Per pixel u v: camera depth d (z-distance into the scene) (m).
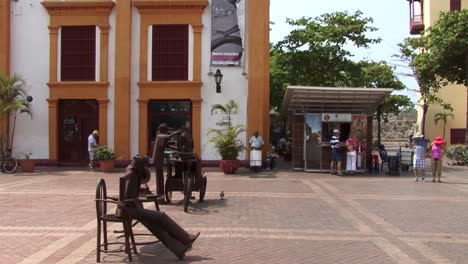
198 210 11.34
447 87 41.12
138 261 7.07
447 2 40.72
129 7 22.62
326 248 7.87
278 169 22.83
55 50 23.06
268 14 23.92
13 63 23.23
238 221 10.05
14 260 7.09
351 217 10.62
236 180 18.05
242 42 22.39
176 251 7.13
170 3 22.52
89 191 14.56
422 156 18.70
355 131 21.48
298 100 21.94
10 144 22.88
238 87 22.39
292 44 33.34
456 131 41.22
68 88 22.97
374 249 7.86
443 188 16.22
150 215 7.13
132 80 22.81
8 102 22.22
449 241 8.50
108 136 22.78
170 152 12.23
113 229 9.23
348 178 19.28
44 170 21.72
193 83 22.41
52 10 23.02
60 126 23.30
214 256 7.34
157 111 23.02
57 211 11.08
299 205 12.18
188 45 22.62
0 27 22.92
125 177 7.16
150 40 22.78
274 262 7.03
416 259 7.28
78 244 8.06
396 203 12.73
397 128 60.72
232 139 20.52
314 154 21.67
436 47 29.78
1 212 10.96
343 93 21.05
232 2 22.41
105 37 22.88
